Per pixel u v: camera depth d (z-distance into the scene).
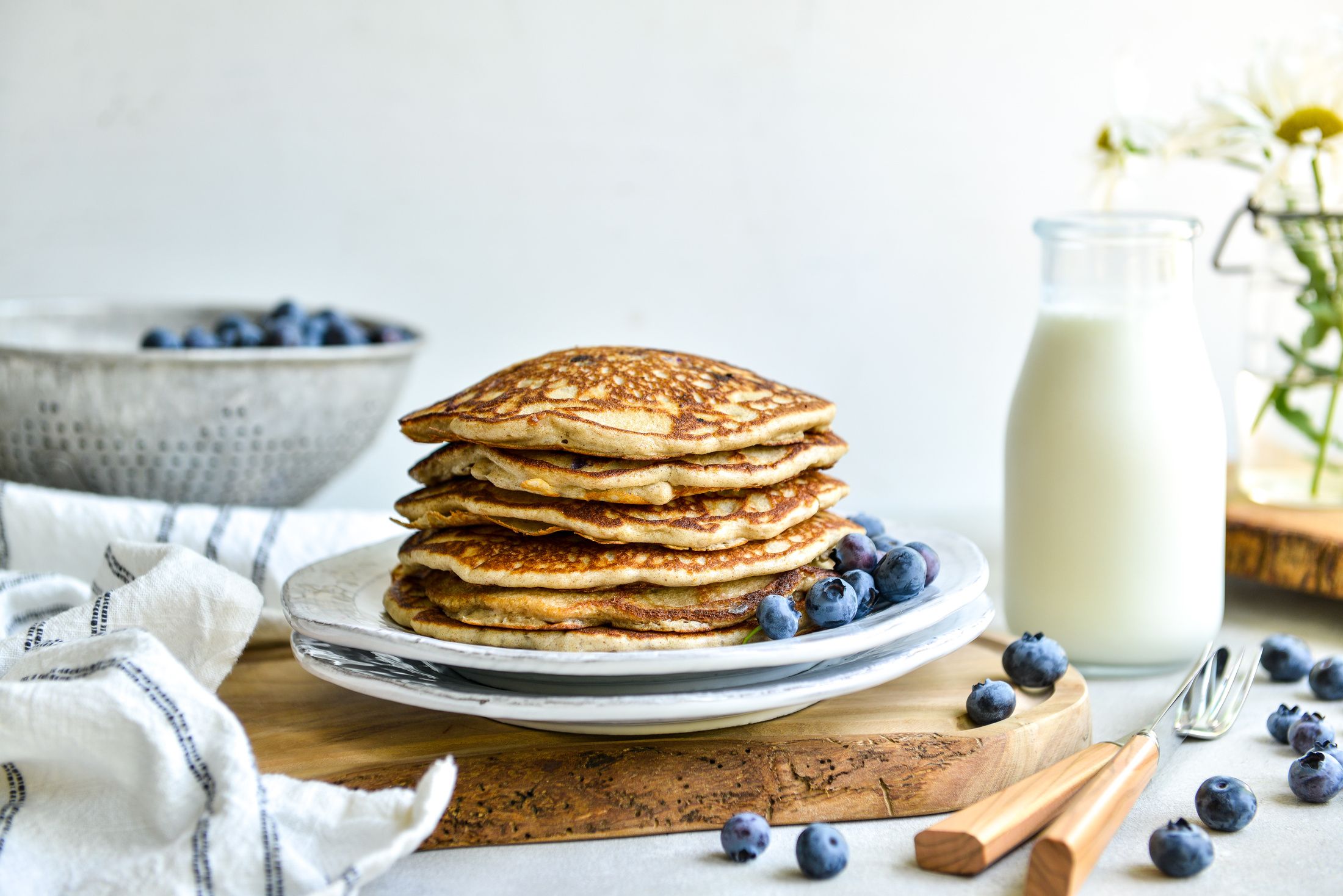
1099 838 0.66
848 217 1.34
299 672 0.83
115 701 0.67
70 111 1.23
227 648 0.77
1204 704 0.79
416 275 1.31
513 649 0.69
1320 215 0.94
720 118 1.31
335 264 1.30
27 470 0.99
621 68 1.29
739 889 0.67
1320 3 1.33
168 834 0.67
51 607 0.83
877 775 0.72
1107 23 1.32
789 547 0.74
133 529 0.91
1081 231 0.83
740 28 1.29
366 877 0.65
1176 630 0.83
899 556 0.76
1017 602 0.85
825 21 1.30
